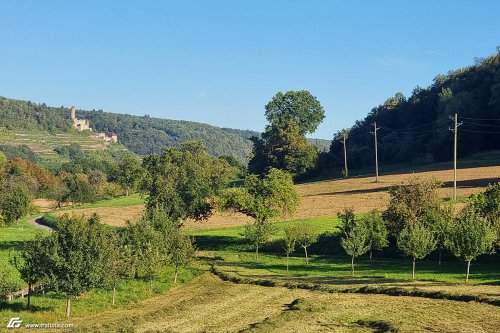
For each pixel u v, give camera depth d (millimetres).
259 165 168750
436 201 62938
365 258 65812
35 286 54562
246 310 40938
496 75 152625
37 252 44344
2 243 85938
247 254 73688
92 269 43562
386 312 37562
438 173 124000
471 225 48562
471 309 37031
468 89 170750
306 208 101688
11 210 115125
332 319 36312
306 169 164750
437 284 46250
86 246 44094
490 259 57875
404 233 52156
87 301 47875
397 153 173750
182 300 47031
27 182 162750
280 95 173000
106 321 39531
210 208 86188
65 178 170875
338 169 177500
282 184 79312
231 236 84062
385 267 58625
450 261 60094
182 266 65000
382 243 60875
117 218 120625
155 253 54625
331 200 109188
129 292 51875
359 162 177875
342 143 195500
